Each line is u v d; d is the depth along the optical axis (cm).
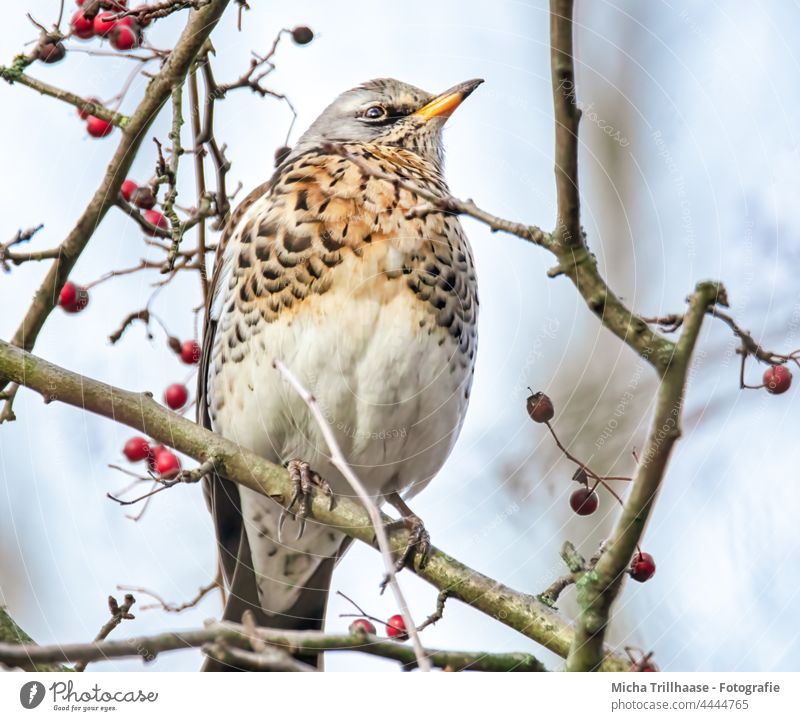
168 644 725
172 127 980
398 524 962
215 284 1107
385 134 1219
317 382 1034
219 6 976
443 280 1060
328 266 1037
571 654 776
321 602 1131
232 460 969
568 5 747
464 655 834
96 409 949
